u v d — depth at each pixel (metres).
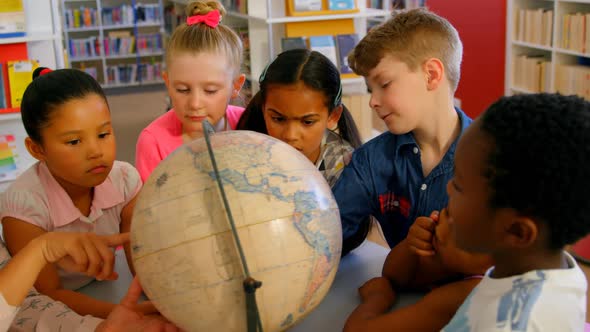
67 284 1.33
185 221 0.89
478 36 5.64
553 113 0.78
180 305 0.90
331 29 4.21
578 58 4.59
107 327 1.05
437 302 1.08
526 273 0.82
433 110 1.30
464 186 0.84
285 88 1.38
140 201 0.96
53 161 1.17
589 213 0.79
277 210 0.90
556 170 0.76
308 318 1.19
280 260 0.88
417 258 1.22
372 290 1.22
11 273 1.03
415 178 1.37
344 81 4.16
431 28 1.25
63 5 7.94
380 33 1.28
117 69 8.52
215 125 1.82
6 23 3.49
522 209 0.79
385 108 1.28
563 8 4.50
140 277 0.94
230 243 0.87
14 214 1.25
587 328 1.12
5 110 3.42
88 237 1.09
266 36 4.27
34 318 1.14
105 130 1.18
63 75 1.16
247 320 0.84
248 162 0.94
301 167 0.99
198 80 1.71
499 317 0.81
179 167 0.95
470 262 1.10
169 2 7.59
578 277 0.83
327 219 0.96
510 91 5.25
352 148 1.68
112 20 8.54
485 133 0.81
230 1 4.74
